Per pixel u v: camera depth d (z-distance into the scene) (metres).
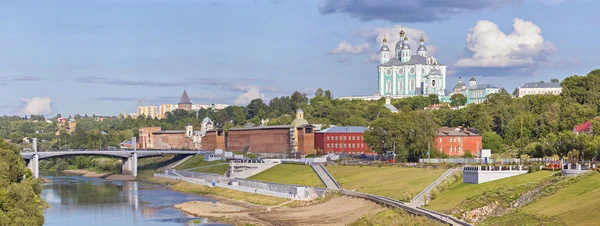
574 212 124.69
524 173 165.25
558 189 140.75
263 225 174.88
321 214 179.50
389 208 162.12
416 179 195.75
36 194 194.12
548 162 193.12
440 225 131.88
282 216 184.25
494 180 165.75
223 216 194.88
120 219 199.88
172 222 190.88
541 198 139.50
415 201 166.50
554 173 155.38
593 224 116.19
